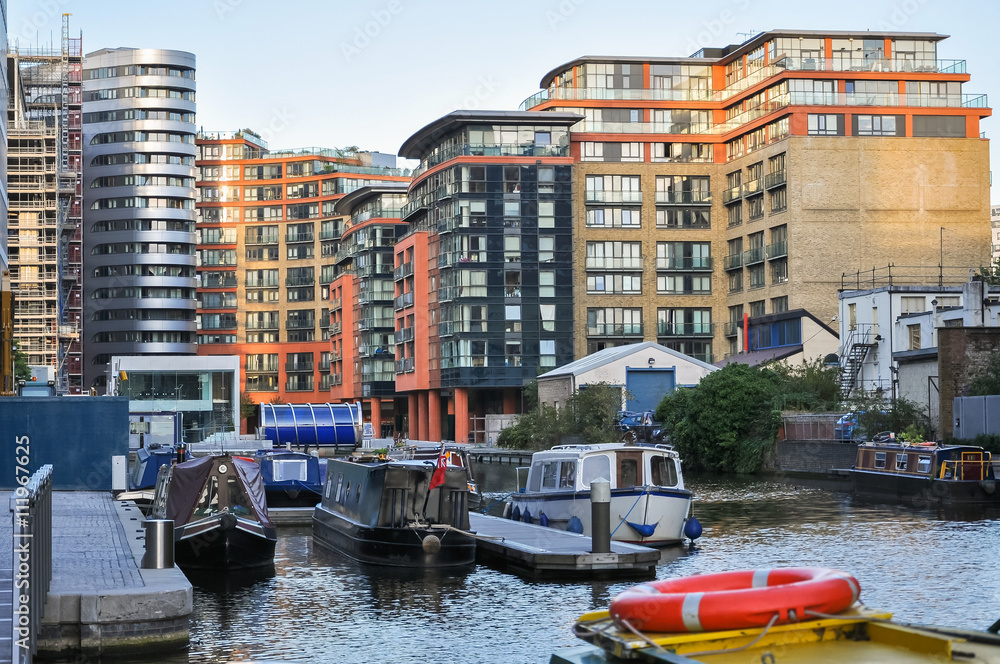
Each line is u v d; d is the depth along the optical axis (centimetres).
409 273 11456
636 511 3328
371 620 2270
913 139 10025
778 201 10231
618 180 10894
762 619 1116
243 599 2522
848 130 10069
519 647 2019
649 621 1126
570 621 2242
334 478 3622
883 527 3791
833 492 5312
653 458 3512
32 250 13388
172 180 16500
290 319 17400
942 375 5862
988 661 1052
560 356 10506
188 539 2866
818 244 9875
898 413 6091
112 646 1842
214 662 1912
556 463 3691
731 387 6900
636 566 2788
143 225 16338
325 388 17200
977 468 4650
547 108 11038
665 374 8931
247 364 17450
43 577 1767
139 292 16300
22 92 14538
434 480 3025
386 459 3706
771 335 9856
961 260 10056
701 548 3306
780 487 5647
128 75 16412
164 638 1875
